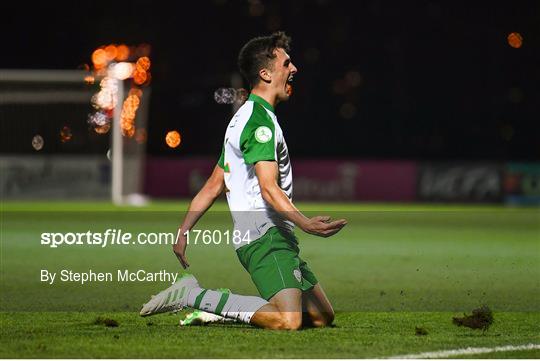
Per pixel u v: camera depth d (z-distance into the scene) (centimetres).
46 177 8656
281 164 2031
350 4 11969
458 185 9381
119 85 8438
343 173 9431
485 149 11762
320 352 1686
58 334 1886
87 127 8900
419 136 11838
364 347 1741
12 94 8625
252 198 1988
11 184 8638
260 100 2028
